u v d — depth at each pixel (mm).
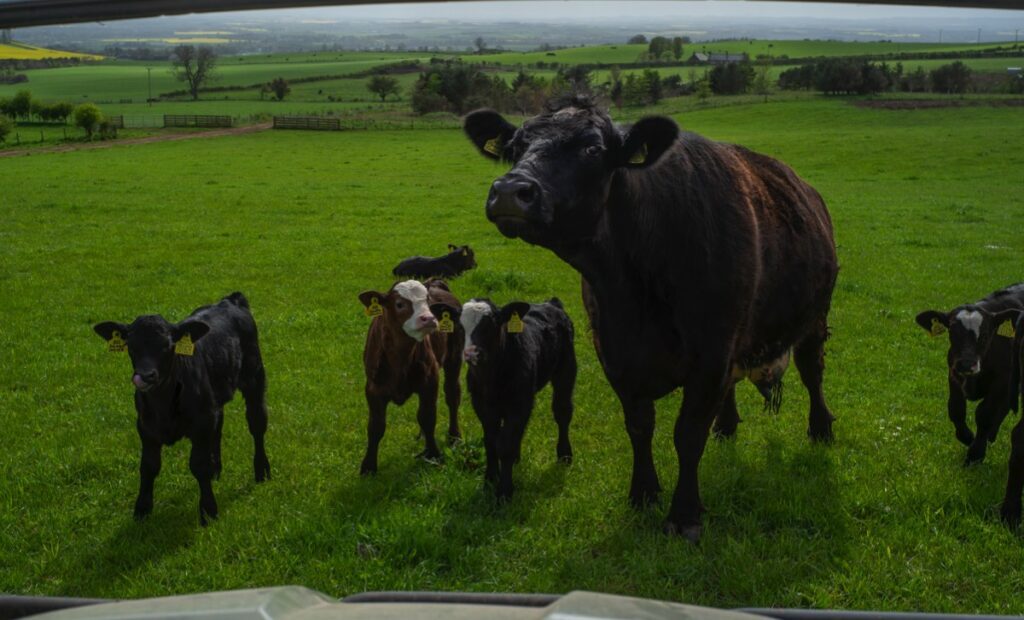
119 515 7246
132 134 74750
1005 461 8055
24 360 11914
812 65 105625
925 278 17547
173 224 25469
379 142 65125
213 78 182250
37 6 3436
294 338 13000
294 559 6281
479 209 29219
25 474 7980
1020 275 17750
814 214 8008
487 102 86312
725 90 101500
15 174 42625
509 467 7352
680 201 6379
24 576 6188
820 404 8648
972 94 86625
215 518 7109
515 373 7379
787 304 7418
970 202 30266
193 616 1494
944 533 6539
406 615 1511
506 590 5984
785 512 6852
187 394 6879
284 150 58844
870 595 5734
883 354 12141
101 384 10891
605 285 6359
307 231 23984
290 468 8234
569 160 5434
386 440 9008
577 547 6539
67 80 188125
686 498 6621
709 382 6578
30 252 20469
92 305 15344
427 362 8125
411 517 6695
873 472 7723
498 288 16266
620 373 6730
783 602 5691
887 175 39750
